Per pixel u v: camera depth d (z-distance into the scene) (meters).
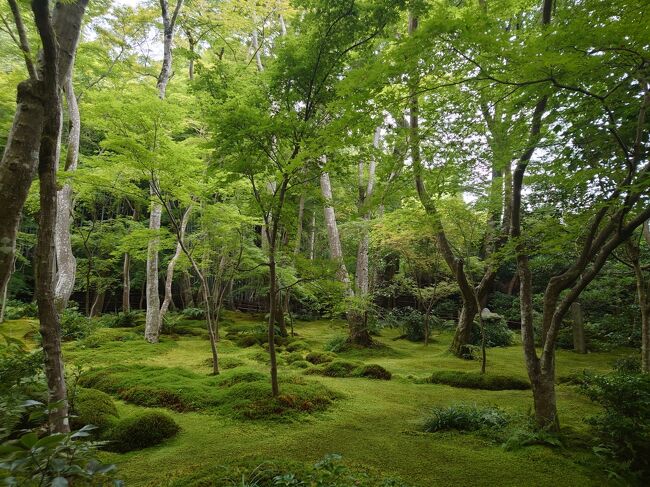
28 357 4.16
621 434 3.90
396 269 20.69
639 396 3.94
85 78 12.76
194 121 11.29
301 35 5.69
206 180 8.83
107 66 12.43
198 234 11.91
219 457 4.00
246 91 6.19
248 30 12.93
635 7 3.03
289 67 5.37
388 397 6.46
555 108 4.79
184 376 7.09
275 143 5.61
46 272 3.11
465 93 4.50
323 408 5.66
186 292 19.34
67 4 3.52
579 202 6.02
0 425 2.46
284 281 13.29
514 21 7.37
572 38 3.16
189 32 12.77
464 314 10.76
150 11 12.04
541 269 14.63
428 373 8.51
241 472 3.43
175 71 15.66
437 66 3.80
